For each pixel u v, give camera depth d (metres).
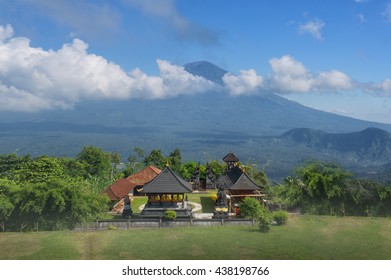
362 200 44.84
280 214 39.03
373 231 36.94
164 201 45.75
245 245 32.66
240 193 52.06
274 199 51.75
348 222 40.38
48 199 37.69
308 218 42.06
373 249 32.03
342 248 32.19
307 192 46.66
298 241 33.72
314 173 46.84
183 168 85.88
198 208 55.31
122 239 33.91
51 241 32.97
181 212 44.50
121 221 38.75
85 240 33.62
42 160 59.94
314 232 36.34
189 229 37.50
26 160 67.69
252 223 39.59
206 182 73.56
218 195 47.62
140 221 38.84
